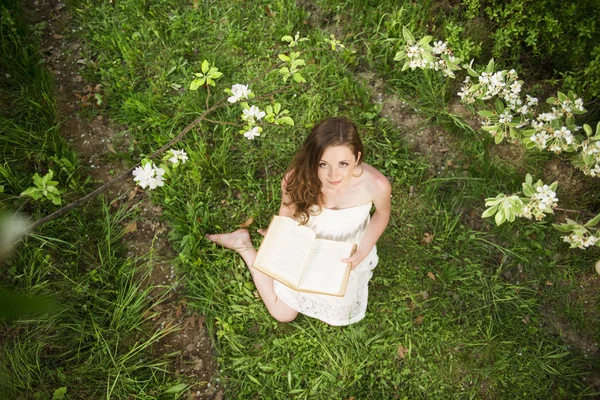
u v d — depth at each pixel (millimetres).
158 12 4199
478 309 3371
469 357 3229
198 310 3297
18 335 3006
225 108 3930
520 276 3531
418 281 3465
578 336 3354
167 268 3428
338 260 2658
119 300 3221
